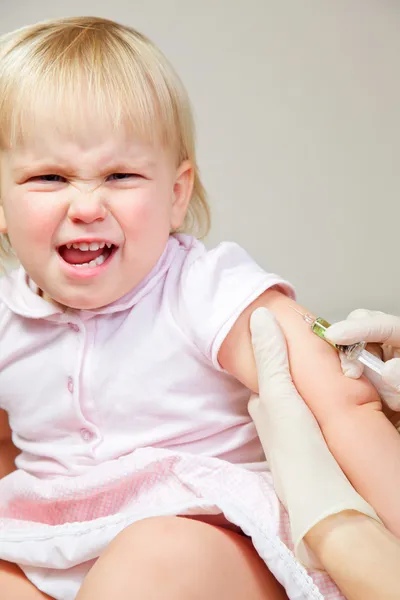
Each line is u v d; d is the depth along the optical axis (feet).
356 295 6.09
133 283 3.21
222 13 5.93
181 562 2.55
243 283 3.24
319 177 6.04
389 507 2.76
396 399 3.09
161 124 3.21
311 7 5.92
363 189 6.04
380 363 3.00
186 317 3.24
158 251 3.22
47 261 3.10
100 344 3.31
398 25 5.91
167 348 3.26
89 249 3.12
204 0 5.93
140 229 3.09
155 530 2.66
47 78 3.06
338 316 6.03
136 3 5.93
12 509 3.41
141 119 3.10
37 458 3.47
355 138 6.02
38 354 3.40
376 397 3.02
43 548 2.93
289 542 2.86
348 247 6.07
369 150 6.03
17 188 3.10
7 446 3.94
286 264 6.10
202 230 4.13
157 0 5.93
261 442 3.13
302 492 2.70
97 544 2.83
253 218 6.07
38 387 3.39
